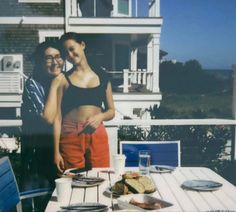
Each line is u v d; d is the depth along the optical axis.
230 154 5.05
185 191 2.66
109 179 2.98
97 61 4.96
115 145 4.92
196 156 5.07
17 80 4.93
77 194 2.56
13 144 4.91
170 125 5.02
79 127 4.88
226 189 2.71
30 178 4.93
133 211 2.03
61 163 4.91
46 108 4.88
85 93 4.87
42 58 4.94
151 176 3.12
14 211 2.77
